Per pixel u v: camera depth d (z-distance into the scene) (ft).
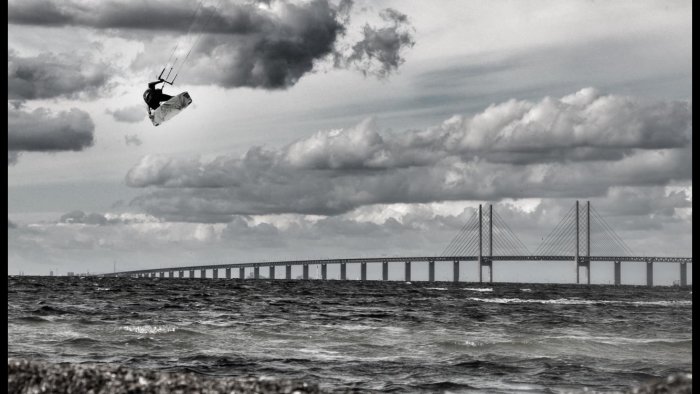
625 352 111.14
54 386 53.93
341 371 88.63
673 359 103.35
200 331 129.49
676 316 216.95
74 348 104.47
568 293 531.91
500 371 90.38
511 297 403.95
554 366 94.84
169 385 53.98
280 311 214.48
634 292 618.44
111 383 54.19
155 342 112.57
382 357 101.86
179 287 468.75
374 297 365.81
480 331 146.51
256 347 110.83
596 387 80.38
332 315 196.03
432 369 91.15
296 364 93.35
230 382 54.44
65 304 225.56
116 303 241.14
